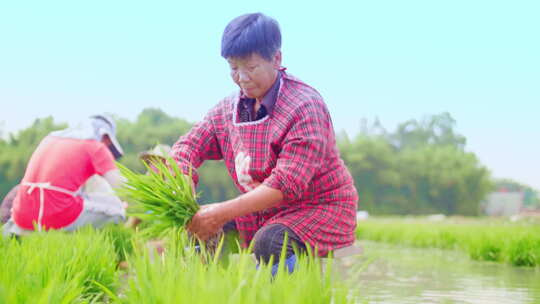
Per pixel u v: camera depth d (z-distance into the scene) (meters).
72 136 5.68
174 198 3.17
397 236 18.00
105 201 5.77
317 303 2.24
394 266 8.43
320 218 3.35
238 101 3.53
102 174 5.62
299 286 2.17
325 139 3.29
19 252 3.63
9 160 94.94
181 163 3.50
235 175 3.64
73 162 5.52
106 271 3.88
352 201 3.49
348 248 3.49
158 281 2.29
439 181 112.12
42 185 5.44
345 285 2.41
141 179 3.22
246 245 3.62
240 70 3.25
